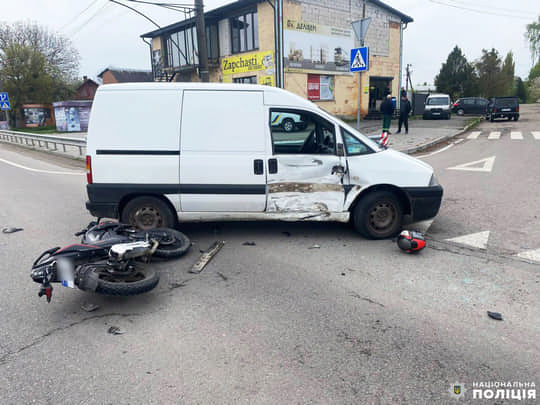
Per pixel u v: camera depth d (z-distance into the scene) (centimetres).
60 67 4588
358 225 516
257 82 2294
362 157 501
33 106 4147
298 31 2173
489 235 525
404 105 1706
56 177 1095
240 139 489
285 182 495
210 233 555
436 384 248
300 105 495
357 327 314
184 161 488
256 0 2144
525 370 261
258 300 361
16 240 542
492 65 5191
